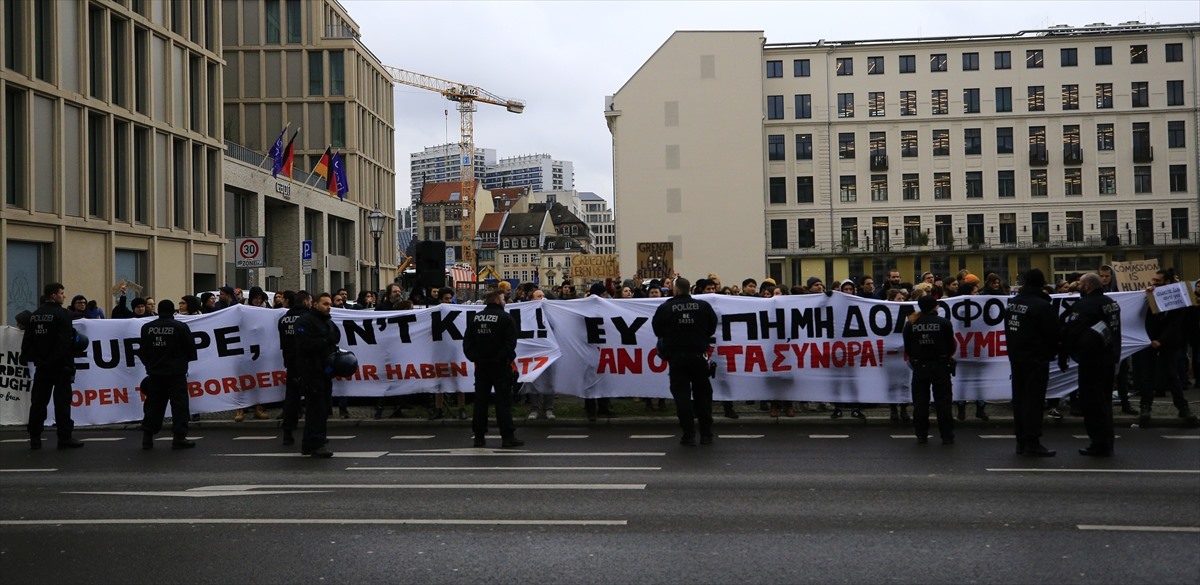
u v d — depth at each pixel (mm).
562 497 9070
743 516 8195
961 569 6562
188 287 38344
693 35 67812
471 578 6445
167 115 36969
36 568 6816
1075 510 8344
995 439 12875
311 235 61156
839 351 15320
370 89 73000
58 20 29844
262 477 10430
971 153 73250
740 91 67562
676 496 9062
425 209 160000
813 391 15320
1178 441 12523
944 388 12500
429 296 17656
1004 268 73188
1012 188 72812
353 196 67750
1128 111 71625
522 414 15961
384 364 15719
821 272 74688
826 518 8086
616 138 68500
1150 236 71375
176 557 7078
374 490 9539
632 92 68312
